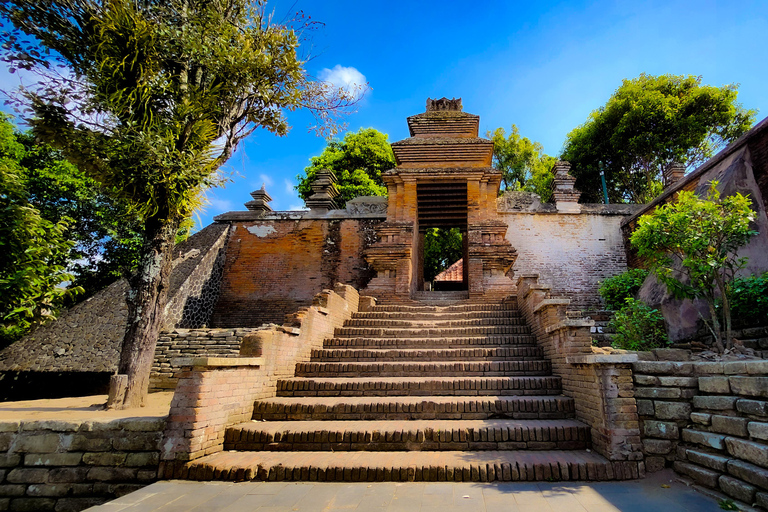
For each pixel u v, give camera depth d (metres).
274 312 14.70
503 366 7.15
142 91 6.38
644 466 4.51
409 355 7.89
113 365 10.01
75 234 16.42
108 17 6.06
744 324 6.86
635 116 19.30
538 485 4.21
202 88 7.44
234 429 5.32
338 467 4.46
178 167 6.48
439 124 15.09
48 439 5.00
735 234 6.11
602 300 13.79
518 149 26.75
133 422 4.95
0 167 9.05
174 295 12.44
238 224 16.02
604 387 4.73
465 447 5.04
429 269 24.88
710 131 19.28
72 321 11.44
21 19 5.96
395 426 5.36
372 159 22.77
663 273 6.80
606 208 14.84
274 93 7.66
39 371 9.94
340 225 15.48
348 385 6.71
